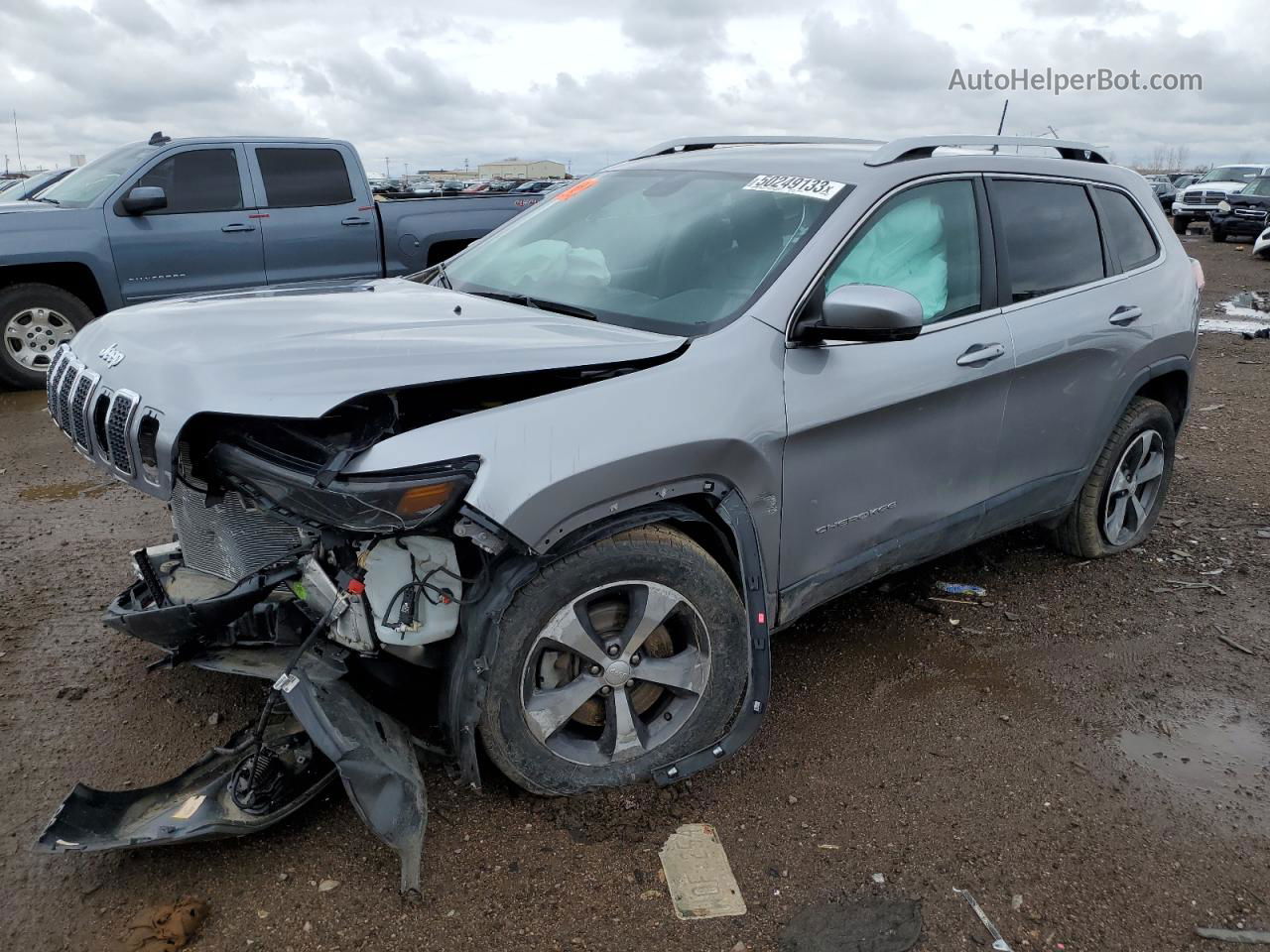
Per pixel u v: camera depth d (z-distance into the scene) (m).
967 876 2.57
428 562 2.47
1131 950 2.36
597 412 2.52
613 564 2.59
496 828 2.65
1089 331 3.90
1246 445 6.78
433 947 2.27
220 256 8.29
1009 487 3.81
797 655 3.70
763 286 2.98
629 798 2.79
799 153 3.62
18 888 2.40
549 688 2.68
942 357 3.29
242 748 2.63
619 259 3.37
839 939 2.34
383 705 2.81
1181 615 4.14
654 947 2.30
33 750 2.94
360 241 8.86
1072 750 3.16
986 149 3.81
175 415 2.41
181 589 2.90
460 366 2.46
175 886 2.42
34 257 7.61
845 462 3.08
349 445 2.38
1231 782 3.03
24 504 5.17
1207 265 19.47
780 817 2.77
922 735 3.21
